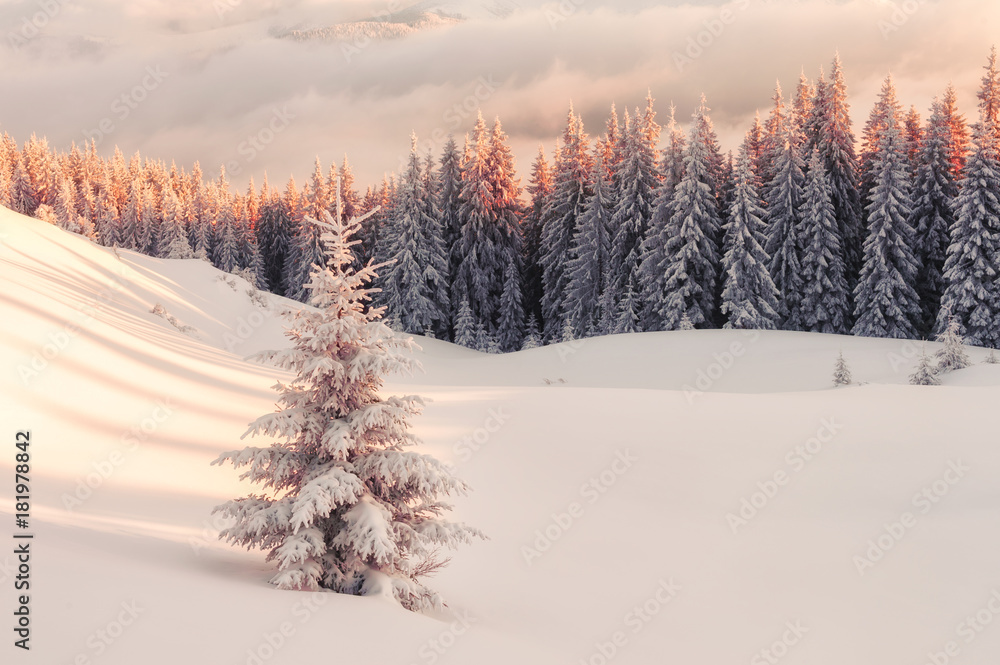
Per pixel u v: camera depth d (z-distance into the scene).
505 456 13.78
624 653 6.48
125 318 21.00
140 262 33.47
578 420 16.42
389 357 6.39
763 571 9.03
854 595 8.27
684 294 43.44
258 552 7.43
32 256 24.19
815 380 28.05
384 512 6.19
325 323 6.36
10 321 14.13
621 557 9.45
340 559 6.16
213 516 8.65
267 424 6.14
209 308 32.91
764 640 7.09
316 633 4.22
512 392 20.56
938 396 17.88
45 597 3.62
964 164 43.16
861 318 41.72
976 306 38.28
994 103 39.59
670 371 32.00
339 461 6.27
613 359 35.16
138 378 14.77
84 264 27.34
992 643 6.99
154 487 9.37
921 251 43.41
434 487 6.38
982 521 10.16
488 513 10.97
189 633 3.67
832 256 43.06
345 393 6.40
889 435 14.48
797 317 43.97
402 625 4.91
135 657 3.19
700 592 8.36
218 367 19.28
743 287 41.78
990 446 13.35
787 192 44.16
